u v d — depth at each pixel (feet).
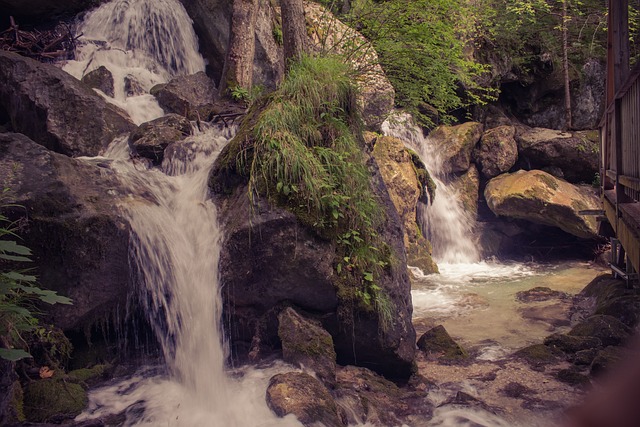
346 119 20.77
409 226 36.06
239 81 32.91
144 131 24.27
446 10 34.73
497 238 42.93
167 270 17.88
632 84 19.61
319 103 19.76
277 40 38.24
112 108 26.84
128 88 32.83
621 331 21.49
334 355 16.97
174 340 17.78
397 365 18.54
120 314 17.63
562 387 18.11
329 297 17.61
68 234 16.38
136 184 18.94
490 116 49.83
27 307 15.93
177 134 24.35
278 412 14.46
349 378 17.35
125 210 17.51
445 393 17.94
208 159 22.06
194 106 30.53
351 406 15.87
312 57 22.13
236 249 17.49
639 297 23.61
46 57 34.58
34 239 16.14
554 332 24.20
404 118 42.83
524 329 24.77
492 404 17.13
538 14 52.13
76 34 38.75
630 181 19.79
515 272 37.19
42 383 14.85
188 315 17.66
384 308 17.81
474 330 24.81
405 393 17.61
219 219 18.24
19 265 15.92
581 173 44.88
